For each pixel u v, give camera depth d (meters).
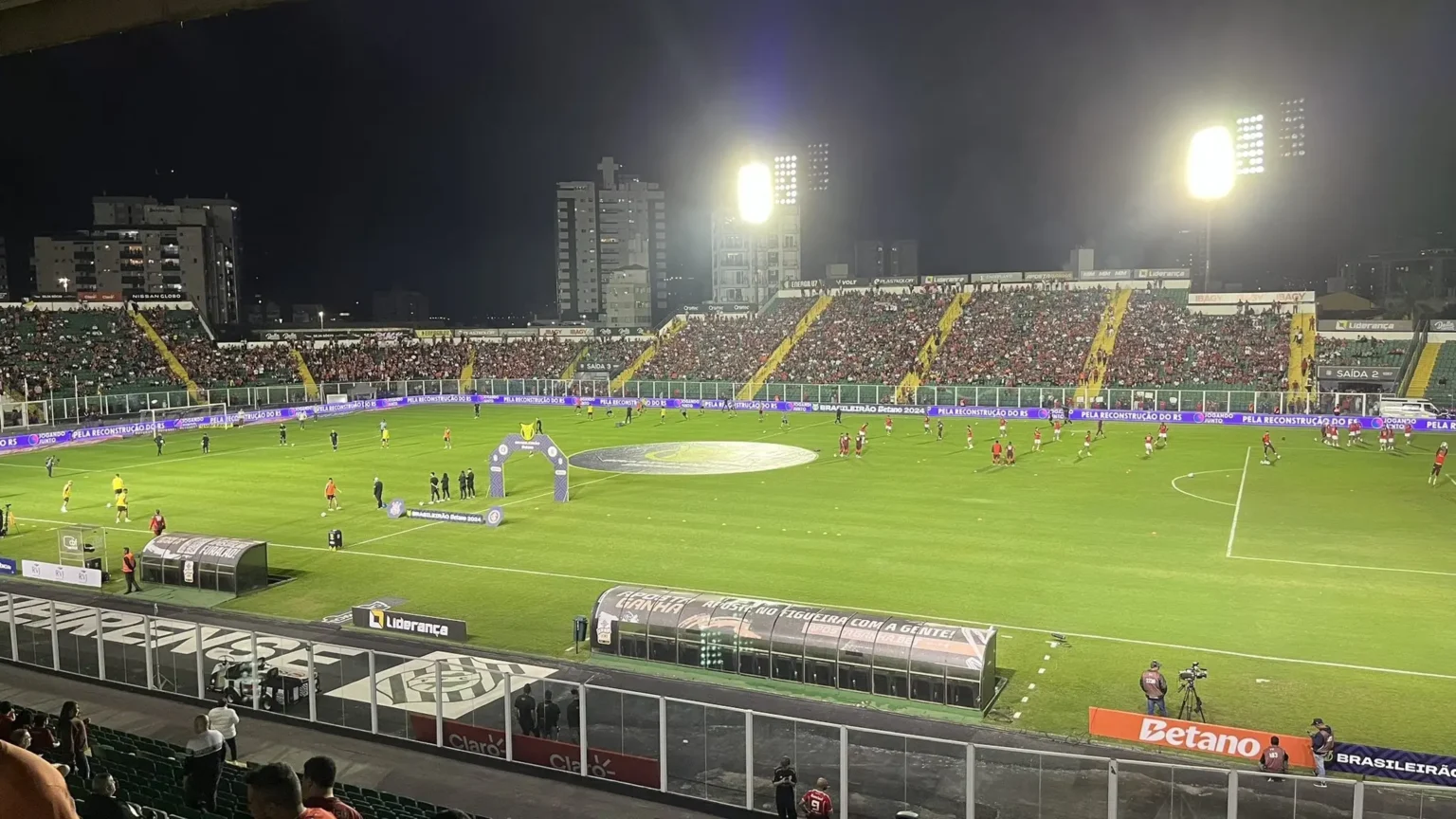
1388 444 67.62
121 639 28.92
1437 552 38.69
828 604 32.91
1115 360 98.12
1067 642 28.70
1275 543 40.44
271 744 21.67
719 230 170.50
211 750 15.12
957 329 110.81
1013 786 19.14
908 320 115.25
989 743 21.39
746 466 63.94
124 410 91.62
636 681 25.47
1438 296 169.12
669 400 107.69
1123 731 21.48
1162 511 47.38
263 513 50.06
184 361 110.00
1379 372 90.12
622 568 37.97
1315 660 26.97
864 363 108.44
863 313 119.25
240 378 110.50
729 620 26.16
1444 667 26.27
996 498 51.44
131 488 58.34
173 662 26.52
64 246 189.62
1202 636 29.08
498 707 23.44
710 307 134.00
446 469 64.25
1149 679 22.42
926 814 18.08
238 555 35.09
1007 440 70.19
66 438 81.12
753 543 41.75
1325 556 38.19
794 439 78.81
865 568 37.41
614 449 73.25
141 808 11.95
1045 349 103.25
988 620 30.88
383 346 126.56
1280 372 91.00
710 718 22.78
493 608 32.97
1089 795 18.70
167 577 36.34
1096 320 106.12
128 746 18.59
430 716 21.62
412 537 44.03
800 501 51.12
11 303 108.19
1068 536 42.34
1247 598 32.88
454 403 117.00
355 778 20.03
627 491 55.03
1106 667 26.58
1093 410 90.31
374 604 33.47
